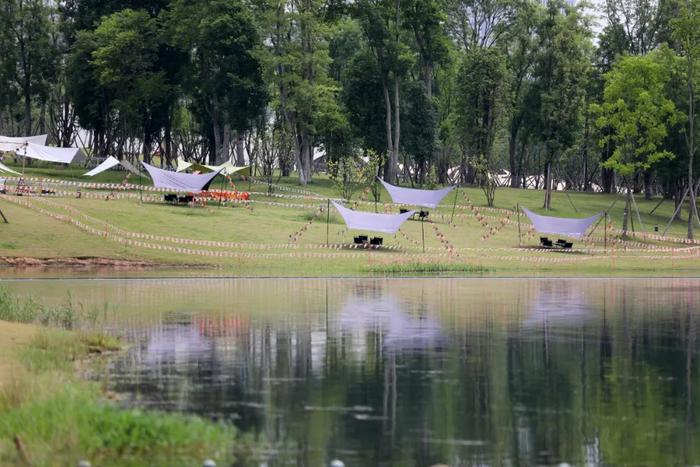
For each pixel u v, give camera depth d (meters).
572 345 68.19
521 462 39.00
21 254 141.88
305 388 52.03
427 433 43.06
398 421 45.12
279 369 57.38
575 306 95.12
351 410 47.12
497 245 176.50
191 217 174.62
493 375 56.47
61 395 42.31
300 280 127.75
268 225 173.75
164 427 39.88
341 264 148.25
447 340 70.06
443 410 47.41
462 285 122.12
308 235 168.62
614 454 40.06
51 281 118.62
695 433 43.44
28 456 36.81
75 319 78.56
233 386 52.22
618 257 171.62
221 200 197.38
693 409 48.00
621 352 65.25
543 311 90.19
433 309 91.00
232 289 110.94
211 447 39.97
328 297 102.06
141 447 38.97
